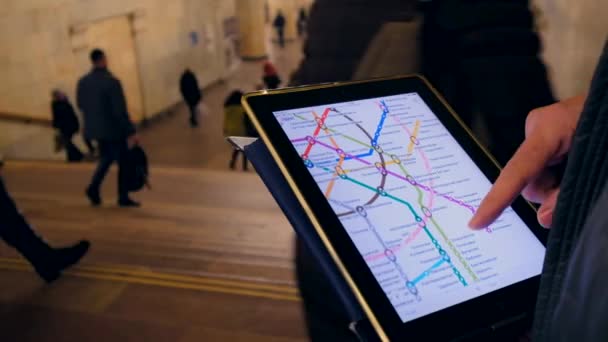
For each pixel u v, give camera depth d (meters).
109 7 10.45
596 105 0.41
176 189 5.37
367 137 0.73
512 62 0.99
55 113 7.90
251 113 0.67
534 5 1.04
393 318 0.59
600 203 0.38
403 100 0.79
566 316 0.39
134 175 4.74
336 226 0.62
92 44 10.09
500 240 0.70
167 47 12.84
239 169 9.45
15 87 8.09
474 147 0.78
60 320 2.47
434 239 0.67
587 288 0.36
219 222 4.03
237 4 18.66
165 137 11.35
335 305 1.04
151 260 3.18
